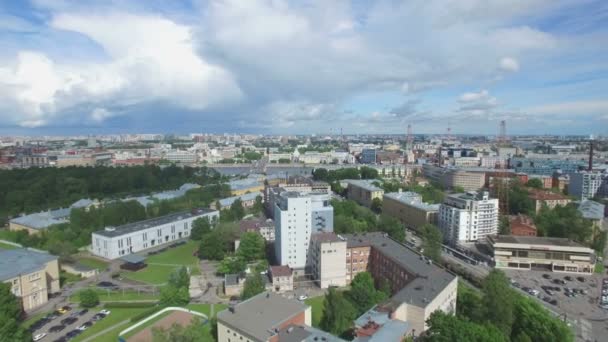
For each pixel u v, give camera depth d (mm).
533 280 183625
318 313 144000
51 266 168250
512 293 127562
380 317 110062
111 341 124250
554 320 114875
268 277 177375
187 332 98438
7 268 153875
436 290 127625
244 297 142375
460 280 180625
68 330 133250
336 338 97438
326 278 171750
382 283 170500
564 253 195000
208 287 172875
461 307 137250
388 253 169125
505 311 116125
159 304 147625
